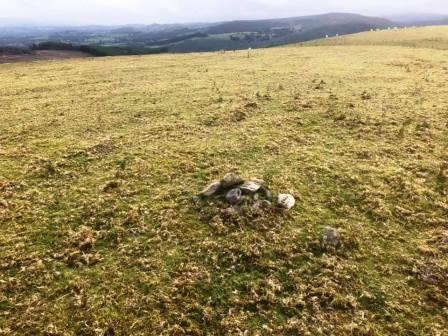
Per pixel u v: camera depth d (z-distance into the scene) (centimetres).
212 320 979
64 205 1480
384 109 2666
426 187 1599
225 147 1989
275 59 5822
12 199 1523
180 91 3409
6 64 6234
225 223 1328
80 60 6869
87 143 2103
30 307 1010
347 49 7088
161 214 1399
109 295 1048
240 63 5469
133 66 5516
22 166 1825
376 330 952
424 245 1252
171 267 1151
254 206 1380
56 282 1097
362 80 3856
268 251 1207
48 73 4978
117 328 954
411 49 6750
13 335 931
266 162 1809
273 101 2925
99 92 3506
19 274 1123
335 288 1075
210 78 4122
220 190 1485
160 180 1659
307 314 997
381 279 1111
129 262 1173
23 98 3359
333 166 1766
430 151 1970
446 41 7506
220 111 2631
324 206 1461
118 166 1806
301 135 2175
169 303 1026
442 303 1033
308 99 2947
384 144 2052
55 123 2503
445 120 2428
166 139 2136
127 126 2420
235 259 1172
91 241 1259
